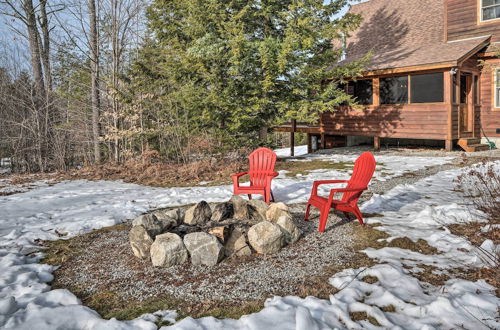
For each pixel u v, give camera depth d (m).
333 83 12.75
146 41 15.61
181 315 2.87
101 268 3.88
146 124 13.83
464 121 13.52
